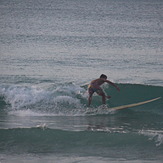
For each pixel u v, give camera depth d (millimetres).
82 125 35781
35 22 199500
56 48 107312
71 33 151875
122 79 66500
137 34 155125
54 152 26609
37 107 44344
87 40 129625
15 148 27266
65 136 29578
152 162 24422
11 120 37625
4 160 24641
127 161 24625
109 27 182875
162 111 43500
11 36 137000
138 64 82438
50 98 45656
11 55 91562
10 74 67625
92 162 24375
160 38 141750
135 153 26375
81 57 91000
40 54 94688
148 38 140625
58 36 140375
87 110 43531
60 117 40094
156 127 35594
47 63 81312
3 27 170750
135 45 118750
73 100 45375
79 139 29125
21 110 43344
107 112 42688
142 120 38906
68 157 25484
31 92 46719
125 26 190875
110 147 27719
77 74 70125
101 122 37625
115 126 35625
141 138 29109
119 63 83312
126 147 27688
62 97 45531
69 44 117812
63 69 74688
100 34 150625
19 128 30625
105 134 29828
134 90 49688
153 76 69375
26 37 135125
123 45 117875
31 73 69375
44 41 124875
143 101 47781
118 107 44375
